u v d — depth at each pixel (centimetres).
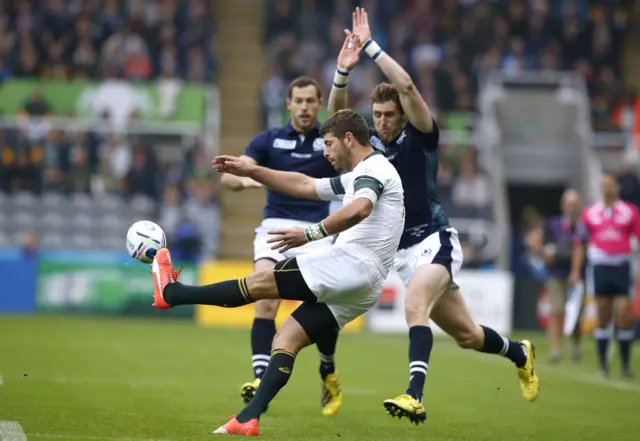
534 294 6956
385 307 6994
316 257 2225
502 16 9294
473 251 7581
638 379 4291
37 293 7156
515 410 3114
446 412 3022
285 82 8850
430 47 9094
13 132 7994
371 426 2627
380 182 2216
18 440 2134
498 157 7931
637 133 8662
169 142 8262
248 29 9906
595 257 4462
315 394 3350
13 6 8950
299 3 9444
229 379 3744
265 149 2962
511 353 2758
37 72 8694
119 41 8838
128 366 4100
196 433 2309
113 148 8100
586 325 6762
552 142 8444
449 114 8556
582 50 9262
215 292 2242
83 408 2753
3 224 7781
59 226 7838
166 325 6712
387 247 2253
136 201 7944
